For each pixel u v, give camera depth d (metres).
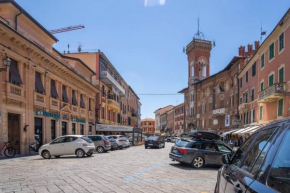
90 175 9.35
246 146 3.63
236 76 37.69
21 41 18.20
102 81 40.94
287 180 1.98
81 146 16.55
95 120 37.44
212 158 12.48
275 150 2.43
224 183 3.39
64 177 8.86
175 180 8.84
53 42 26.67
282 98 20.98
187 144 12.80
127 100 63.19
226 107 42.44
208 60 57.91
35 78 20.95
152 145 30.02
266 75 24.69
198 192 7.07
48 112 22.47
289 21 19.28
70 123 28.02
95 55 39.03
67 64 28.70
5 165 12.19
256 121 27.61
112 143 25.55
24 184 7.66
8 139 17.27
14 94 17.61
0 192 6.69
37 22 22.14
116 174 9.72
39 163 13.05
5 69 14.65
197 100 55.47
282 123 2.66
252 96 29.70
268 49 24.16
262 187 2.17
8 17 18.86
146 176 9.51
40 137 21.52
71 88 28.81
